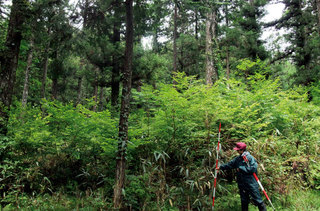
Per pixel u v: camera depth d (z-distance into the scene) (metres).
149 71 10.66
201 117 5.48
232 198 4.59
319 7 9.23
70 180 5.69
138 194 4.57
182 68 17.88
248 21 15.99
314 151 5.43
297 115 6.55
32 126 6.07
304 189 4.95
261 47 15.04
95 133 5.81
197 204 4.34
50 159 6.08
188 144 5.58
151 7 6.70
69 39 6.32
